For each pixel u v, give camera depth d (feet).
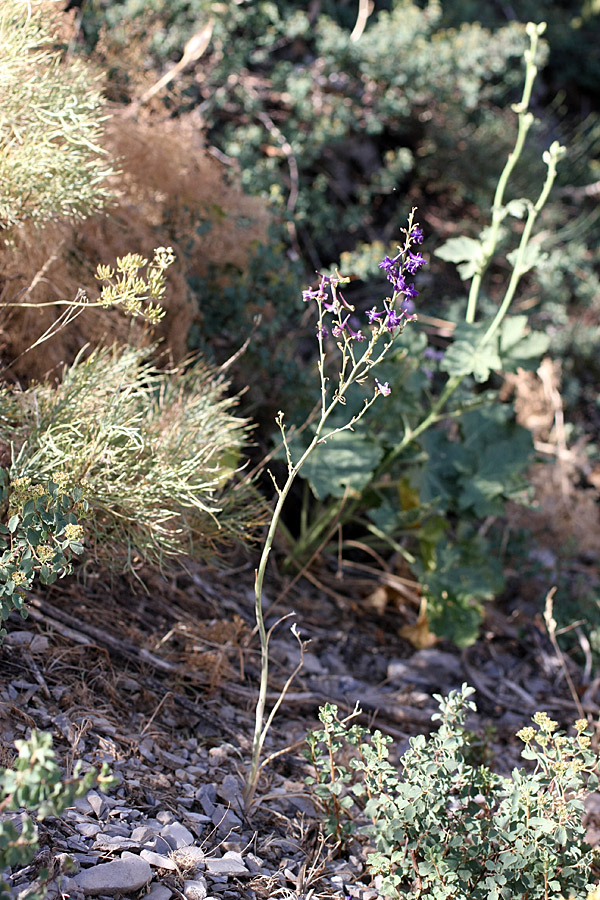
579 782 6.39
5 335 9.11
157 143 11.12
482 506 11.81
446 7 24.82
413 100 19.99
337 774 8.02
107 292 6.97
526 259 10.25
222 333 12.07
